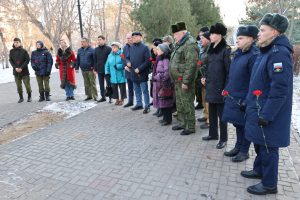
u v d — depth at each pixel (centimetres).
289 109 311
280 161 433
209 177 387
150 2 1505
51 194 355
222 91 454
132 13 1596
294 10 1339
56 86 1319
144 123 644
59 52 905
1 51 3056
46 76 919
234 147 472
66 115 745
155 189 360
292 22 1343
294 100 817
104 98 889
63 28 2388
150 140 532
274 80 297
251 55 392
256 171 379
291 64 298
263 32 308
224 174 394
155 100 624
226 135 484
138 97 767
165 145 505
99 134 576
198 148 488
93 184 376
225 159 442
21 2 2347
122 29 3531
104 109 787
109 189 363
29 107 844
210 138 523
